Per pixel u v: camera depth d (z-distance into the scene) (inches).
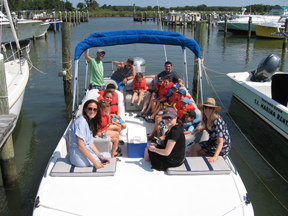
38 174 198.7
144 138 153.6
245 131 275.0
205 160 138.9
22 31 740.7
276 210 166.1
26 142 246.8
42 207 115.1
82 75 472.4
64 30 366.0
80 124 127.5
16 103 258.5
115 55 641.6
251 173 204.7
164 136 142.7
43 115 309.9
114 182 128.1
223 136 142.1
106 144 149.3
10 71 313.7
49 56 663.1
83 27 1513.3
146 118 218.2
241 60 617.6
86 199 118.8
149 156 139.3
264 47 811.4
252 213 114.6
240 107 338.6
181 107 179.3
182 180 129.7
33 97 370.3
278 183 193.0
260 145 247.1
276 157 227.6
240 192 123.2
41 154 226.4
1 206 166.9
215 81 449.7
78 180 128.7
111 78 268.1
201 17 1763.0
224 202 118.4
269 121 283.0
